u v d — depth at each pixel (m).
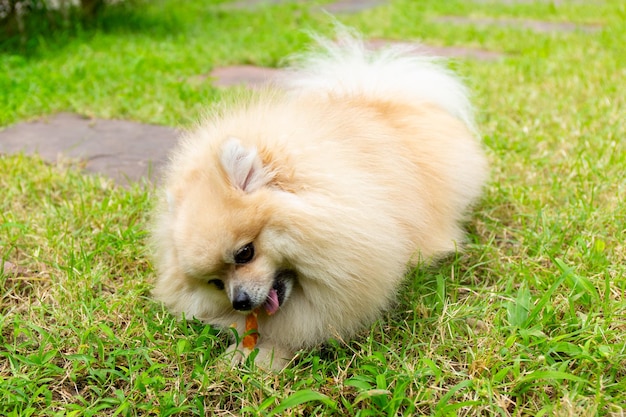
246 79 1.65
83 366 0.74
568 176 1.04
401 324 0.79
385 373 0.71
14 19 2.09
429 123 0.94
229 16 2.71
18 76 1.62
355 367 0.74
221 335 0.82
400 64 1.04
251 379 0.71
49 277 0.88
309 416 0.69
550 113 1.29
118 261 0.92
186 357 0.76
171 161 0.92
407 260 0.82
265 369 0.75
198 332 0.80
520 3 2.89
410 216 0.82
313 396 0.66
